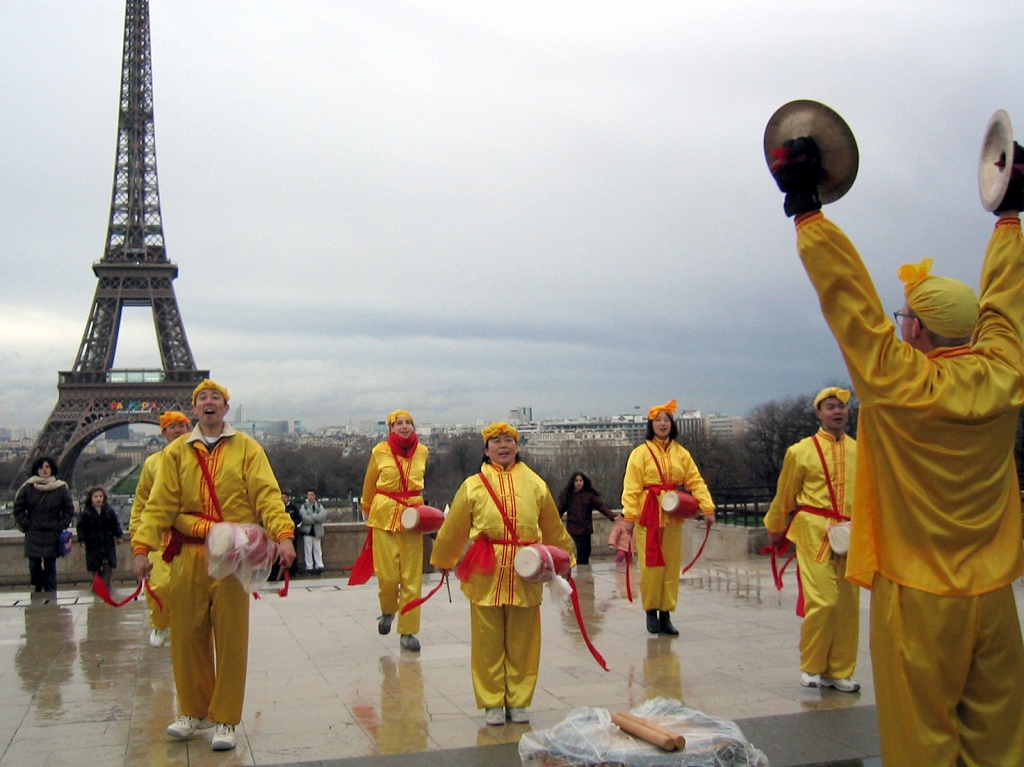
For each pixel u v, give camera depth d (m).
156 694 9.66
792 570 18.78
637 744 6.85
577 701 8.98
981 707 4.62
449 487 109.31
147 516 7.73
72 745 7.85
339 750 7.60
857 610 9.22
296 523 22.11
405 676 10.29
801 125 4.77
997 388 4.61
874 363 4.58
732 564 19.97
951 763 4.55
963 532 4.57
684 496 12.03
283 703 9.13
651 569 12.23
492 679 8.23
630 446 138.12
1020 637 4.68
